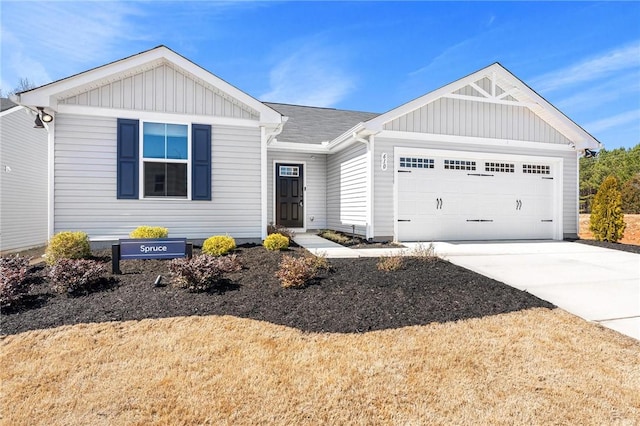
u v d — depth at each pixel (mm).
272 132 8531
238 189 7816
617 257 7180
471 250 7828
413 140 9062
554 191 10438
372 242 8656
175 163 7445
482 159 9750
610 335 3568
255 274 5035
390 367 2855
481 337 3418
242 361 2896
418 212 9188
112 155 7090
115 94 7094
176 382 2604
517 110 10016
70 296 4188
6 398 2414
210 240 6383
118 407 2338
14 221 9977
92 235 6992
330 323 3604
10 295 3836
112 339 3203
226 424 2205
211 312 3791
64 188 6836
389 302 4129
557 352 3180
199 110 7555
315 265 5168
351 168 9922
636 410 2414
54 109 6629
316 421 2252
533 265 6320
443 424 2248
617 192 9688
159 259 5668
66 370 2738
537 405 2445
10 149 9812
